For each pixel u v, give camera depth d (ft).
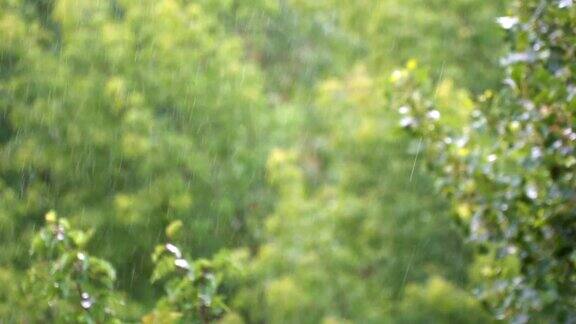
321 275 38.47
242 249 41.27
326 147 43.65
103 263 21.34
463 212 22.95
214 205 44.24
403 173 39.11
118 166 44.16
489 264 23.58
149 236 42.98
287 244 39.45
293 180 40.70
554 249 19.15
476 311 35.86
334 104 41.96
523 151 19.19
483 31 43.27
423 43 44.04
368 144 39.45
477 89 43.55
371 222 38.96
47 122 44.34
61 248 21.34
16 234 43.45
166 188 43.01
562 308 19.43
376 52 44.88
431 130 22.04
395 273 38.73
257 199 45.09
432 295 35.91
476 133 22.12
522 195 19.36
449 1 44.14
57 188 44.47
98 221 42.80
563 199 18.66
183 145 43.91
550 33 19.56
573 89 18.63
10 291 38.32
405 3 44.50
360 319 37.96
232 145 45.24
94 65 45.34
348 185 39.86
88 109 44.39
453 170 21.24
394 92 22.66
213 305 21.18
